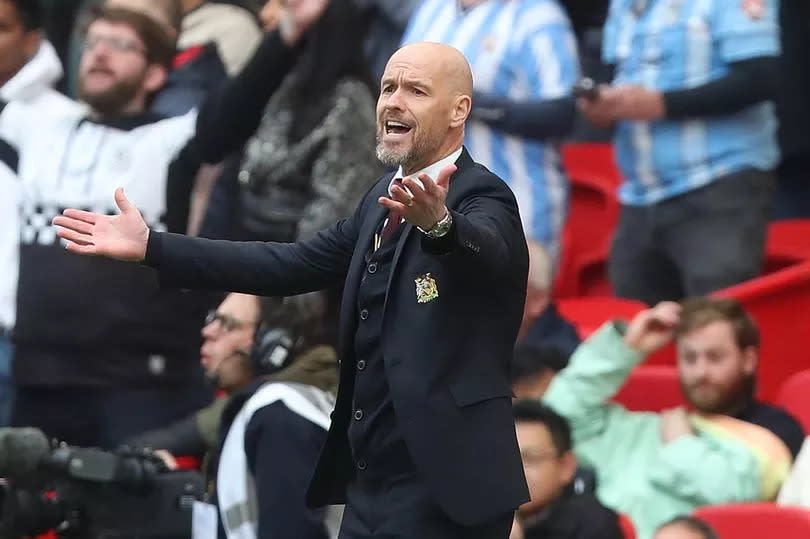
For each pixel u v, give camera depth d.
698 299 23.03
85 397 23.84
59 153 24.02
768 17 26.45
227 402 19.62
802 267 27.12
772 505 19.64
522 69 27.05
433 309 14.06
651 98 26.16
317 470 14.87
